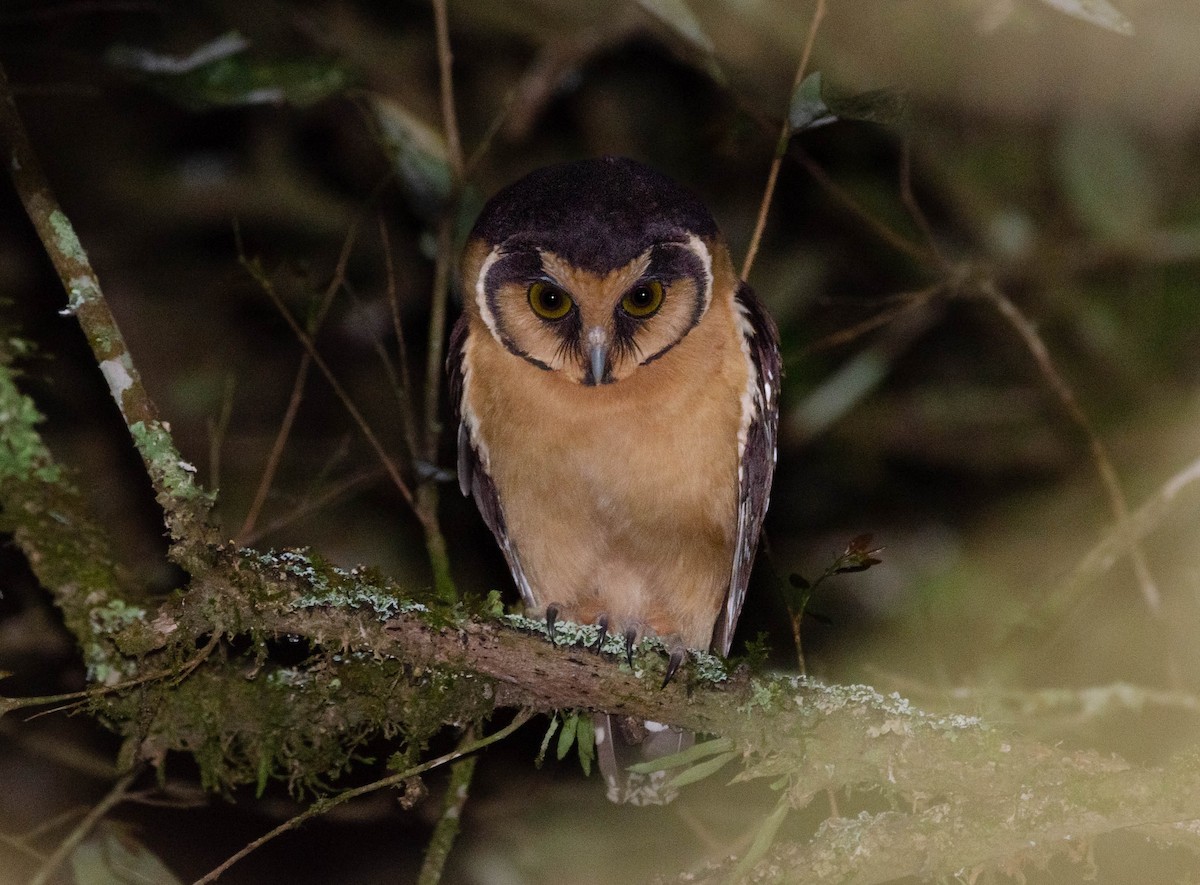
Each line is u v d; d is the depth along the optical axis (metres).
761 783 10.55
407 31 12.84
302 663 7.78
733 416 9.23
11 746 10.46
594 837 10.81
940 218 12.99
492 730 10.71
